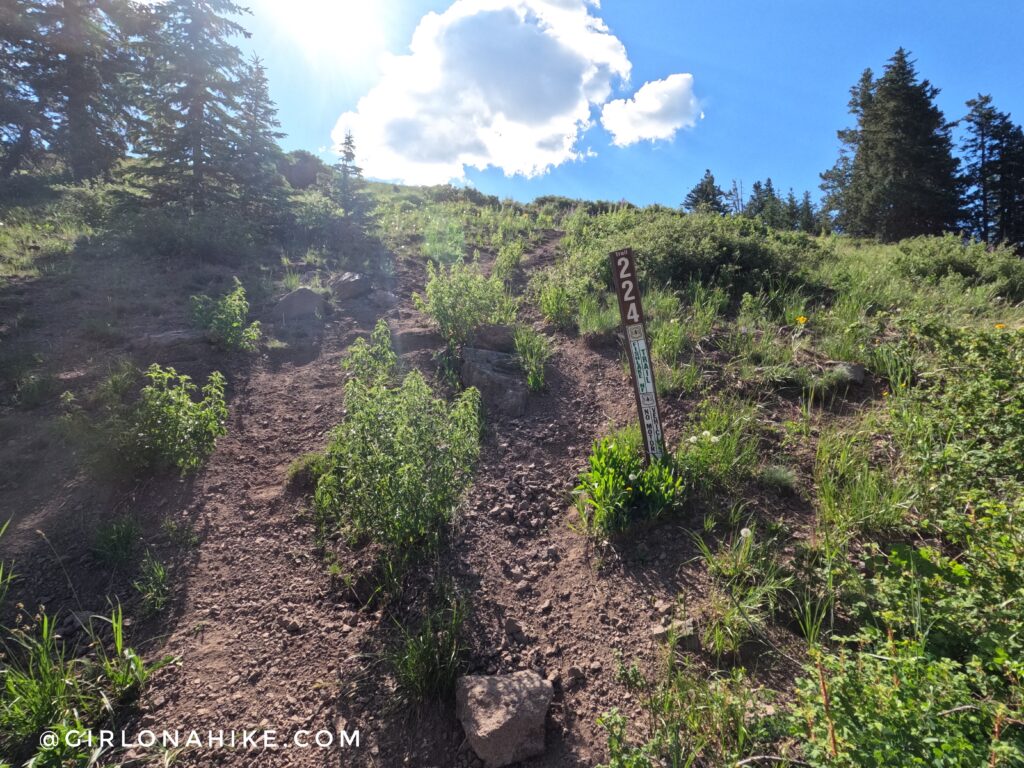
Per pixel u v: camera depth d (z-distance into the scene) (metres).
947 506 3.18
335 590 3.60
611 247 8.91
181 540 3.99
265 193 13.13
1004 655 2.01
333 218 12.80
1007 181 37.50
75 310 7.38
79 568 3.71
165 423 4.52
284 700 2.90
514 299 8.20
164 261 9.55
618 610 3.29
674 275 8.09
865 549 3.32
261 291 8.62
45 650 2.82
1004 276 8.01
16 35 16.61
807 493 3.91
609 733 2.43
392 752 2.63
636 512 3.84
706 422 4.60
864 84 38.47
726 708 2.42
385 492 3.41
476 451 3.95
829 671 2.21
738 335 6.12
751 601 3.01
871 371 5.30
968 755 1.70
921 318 5.16
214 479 4.68
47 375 5.68
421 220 13.72
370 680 2.98
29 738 2.56
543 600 3.47
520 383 5.79
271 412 5.71
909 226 31.86
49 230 10.76
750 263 8.24
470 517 4.17
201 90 12.28
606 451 4.10
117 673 2.89
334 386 6.25
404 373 6.12
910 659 1.97
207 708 2.86
